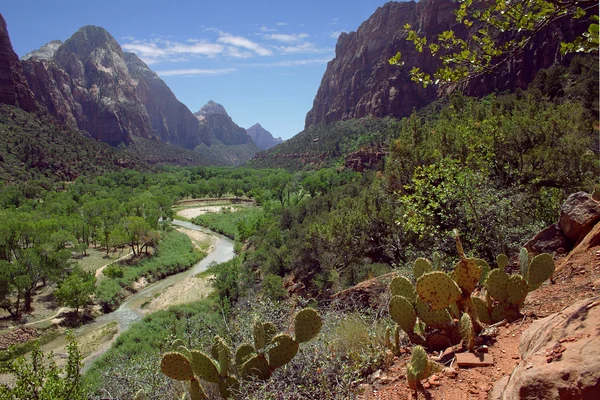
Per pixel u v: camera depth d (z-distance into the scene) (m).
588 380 2.18
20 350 25.20
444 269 8.31
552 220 10.35
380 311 5.63
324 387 3.62
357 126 156.00
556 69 51.94
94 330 28.47
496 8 4.32
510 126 13.40
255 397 3.65
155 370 6.30
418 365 3.11
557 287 4.82
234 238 60.47
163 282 40.84
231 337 5.98
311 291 22.41
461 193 9.07
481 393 2.92
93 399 7.08
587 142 14.62
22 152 106.62
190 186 108.75
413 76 5.06
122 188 103.62
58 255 35.19
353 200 28.00
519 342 3.38
